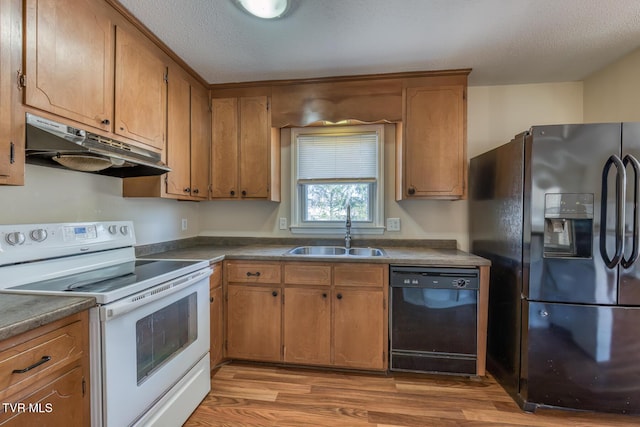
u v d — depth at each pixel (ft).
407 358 6.57
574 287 5.31
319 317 6.82
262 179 8.01
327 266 6.78
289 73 7.48
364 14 5.20
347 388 6.28
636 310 5.12
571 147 5.23
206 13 5.17
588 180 5.17
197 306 5.64
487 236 7.14
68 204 5.22
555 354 5.42
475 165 7.87
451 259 6.42
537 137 5.36
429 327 6.49
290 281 6.90
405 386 6.36
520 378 5.72
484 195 7.31
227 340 7.14
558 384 5.42
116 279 4.43
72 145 3.86
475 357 6.39
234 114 8.09
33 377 2.89
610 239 5.11
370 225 8.63
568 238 5.44
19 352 2.77
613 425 5.21
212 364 6.61
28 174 4.60
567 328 5.37
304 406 5.69
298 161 8.91
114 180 6.20
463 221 8.34
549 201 5.33
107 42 4.86
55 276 4.54
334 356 6.80
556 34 5.81
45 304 3.28
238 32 5.74
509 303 6.12
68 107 4.17
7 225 4.11
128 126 5.31
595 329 5.26
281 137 9.00
